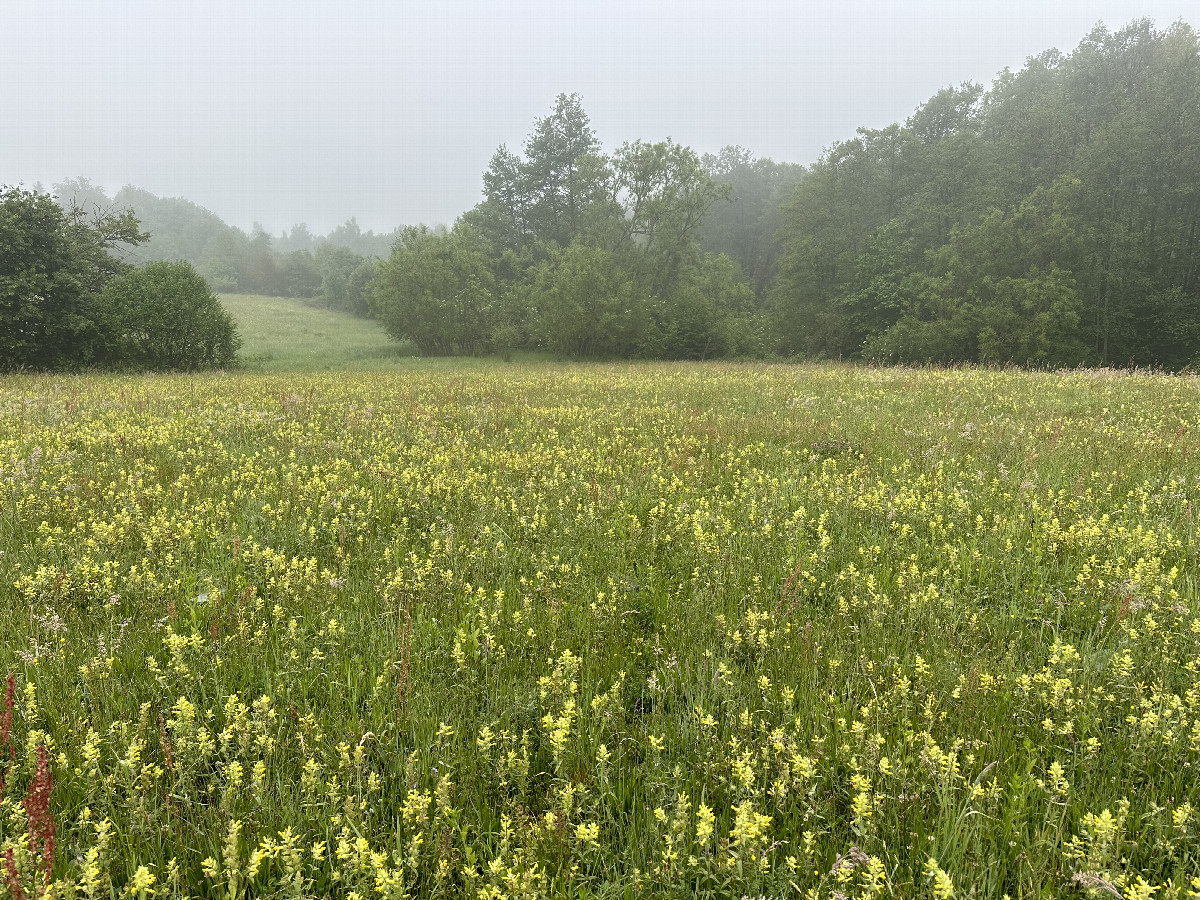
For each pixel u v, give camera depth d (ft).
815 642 12.12
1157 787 8.89
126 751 9.20
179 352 94.63
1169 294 111.45
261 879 7.79
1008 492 21.24
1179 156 110.01
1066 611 13.83
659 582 15.70
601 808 8.76
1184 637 11.94
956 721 9.89
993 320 106.93
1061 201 107.76
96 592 14.20
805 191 150.82
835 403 43.65
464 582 15.40
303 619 13.48
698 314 141.08
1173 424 32.71
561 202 199.31
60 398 48.14
